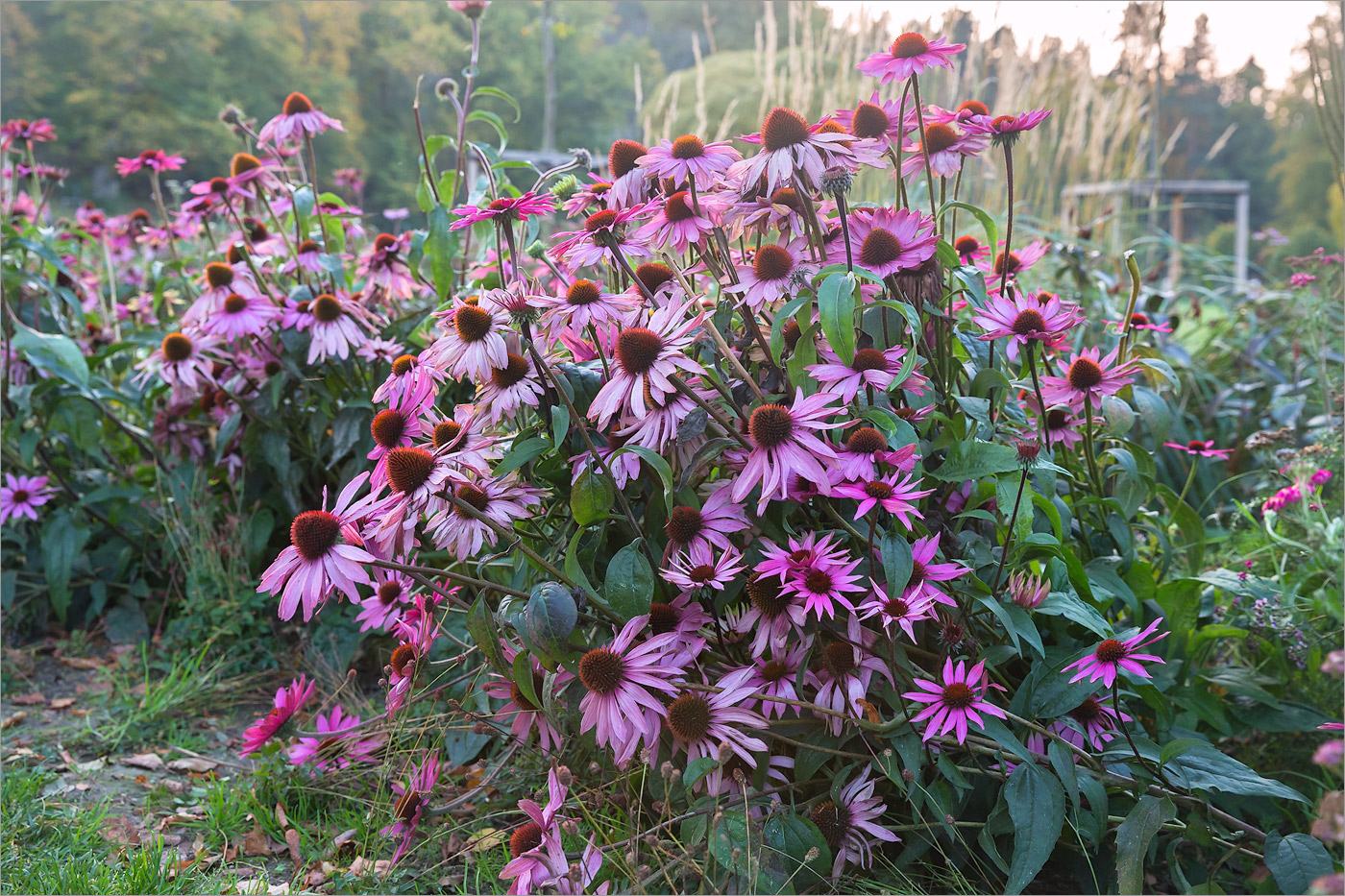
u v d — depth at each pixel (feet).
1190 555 3.73
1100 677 2.62
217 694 4.33
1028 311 2.89
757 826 2.74
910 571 2.60
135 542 5.08
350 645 4.37
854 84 8.85
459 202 4.66
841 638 2.85
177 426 4.98
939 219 3.17
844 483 2.68
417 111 4.36
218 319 4.37
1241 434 6.22
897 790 2.96
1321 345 5.68
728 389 2.96
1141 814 2.66
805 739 2.89
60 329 5.53
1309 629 3.47
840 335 2.63
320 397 4.51
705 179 2.89
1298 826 3.18
